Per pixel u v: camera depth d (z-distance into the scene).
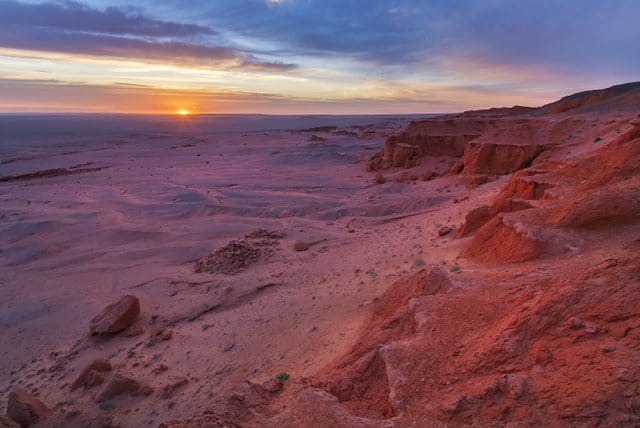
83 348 14.31
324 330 11.37
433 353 6.59
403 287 10.98
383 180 43.66
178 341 13.17
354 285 14.54
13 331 16.86
